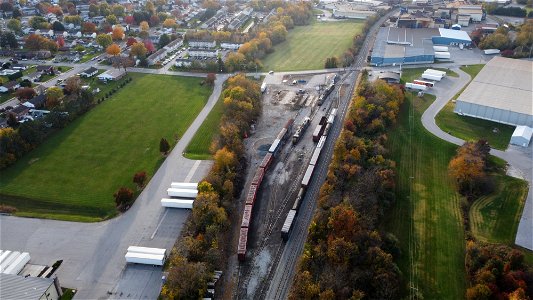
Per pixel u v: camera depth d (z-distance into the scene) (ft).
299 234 544.21
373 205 542.16
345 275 449.06
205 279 456.45
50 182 649.61
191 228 545.03
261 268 498.69
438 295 456.45
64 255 519.19
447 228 546.26
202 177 652.48
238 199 606.14
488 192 606.14
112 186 638.94
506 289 438.81
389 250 499.51
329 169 632.38
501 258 472.03
